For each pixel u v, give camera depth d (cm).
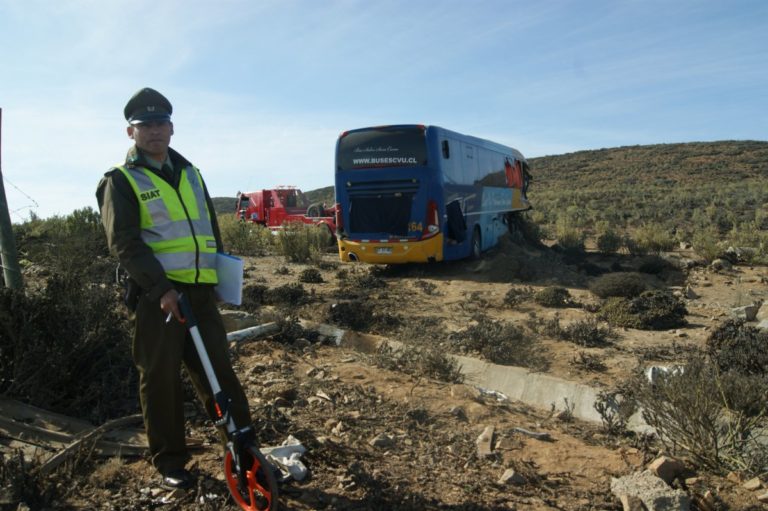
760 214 3403
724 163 8719
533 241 2389
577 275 1631
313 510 373
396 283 1482
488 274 1592
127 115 363
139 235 358
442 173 1539
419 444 495
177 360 374
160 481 398
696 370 521
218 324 392
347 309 1002
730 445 467
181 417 391
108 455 430
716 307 1227
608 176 9044
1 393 499
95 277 890
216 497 378
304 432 479
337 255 2134
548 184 9038
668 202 4775
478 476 441
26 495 371
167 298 350
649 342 936
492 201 1977
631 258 2062
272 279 1555
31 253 1317
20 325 508
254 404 546
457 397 616
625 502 395
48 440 446
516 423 567
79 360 529
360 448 475
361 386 628
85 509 369
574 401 666
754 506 404
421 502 392
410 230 1535
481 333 855
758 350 734
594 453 493
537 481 436
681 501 393
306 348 780
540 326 1018
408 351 747
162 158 375
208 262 384
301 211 2969
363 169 1555
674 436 493
